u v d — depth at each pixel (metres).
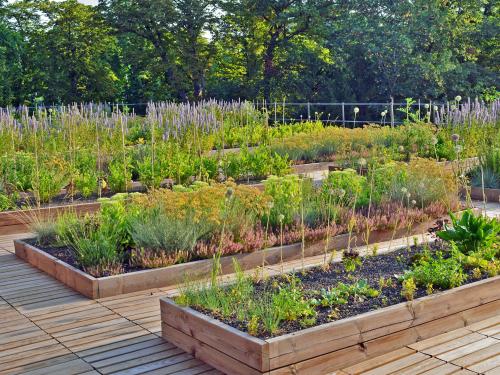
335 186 8.51
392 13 29.02
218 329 4.17
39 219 8.22
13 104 30.89
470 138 12.73
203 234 6.75
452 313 4.79
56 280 6.49
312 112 32.69
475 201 10.31
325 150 13.98
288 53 32.53
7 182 9.68
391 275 5.45
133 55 31.70
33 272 6.82
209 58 32.62
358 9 29.61
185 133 12.76
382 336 4.36
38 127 13.16
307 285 5.21
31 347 4.71
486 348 4.45
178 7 31.31
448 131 13.38
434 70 28.03
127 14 30.58
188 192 7.16
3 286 6.32
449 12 29.20
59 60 31.08
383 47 28.58
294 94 32.34
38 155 10.87
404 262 5.91
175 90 32.12
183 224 6.60
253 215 7.20
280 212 7.46
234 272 6.49
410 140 13.48
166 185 10.48
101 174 10.55
